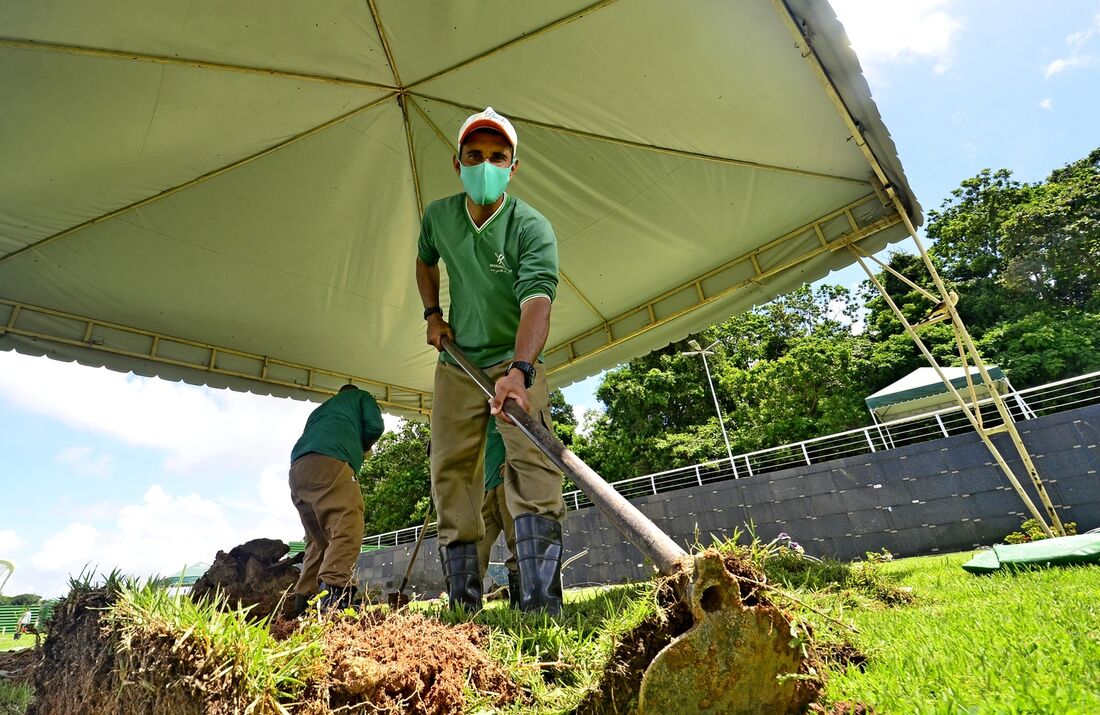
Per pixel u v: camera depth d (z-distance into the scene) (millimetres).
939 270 25453
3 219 3697
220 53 3137
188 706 869
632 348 5668
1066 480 8484
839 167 3998
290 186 4129
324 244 4605
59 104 3053
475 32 3385
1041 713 687
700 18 3107
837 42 2994
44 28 2686
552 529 2062
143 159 3572
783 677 863
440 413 2322
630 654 911
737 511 11117
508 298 2291
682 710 807
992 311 22141
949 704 744
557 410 26031
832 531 10203
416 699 1041
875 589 2629
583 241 4844
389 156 4223
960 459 9367
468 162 2238
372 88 3736
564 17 3254
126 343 4770
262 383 5461
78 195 3666
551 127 4035
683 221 4609
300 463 3156
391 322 5480
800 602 1043
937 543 9297
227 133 3619
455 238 2340
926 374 11828
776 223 4594
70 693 1268
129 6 2730
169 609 1002
